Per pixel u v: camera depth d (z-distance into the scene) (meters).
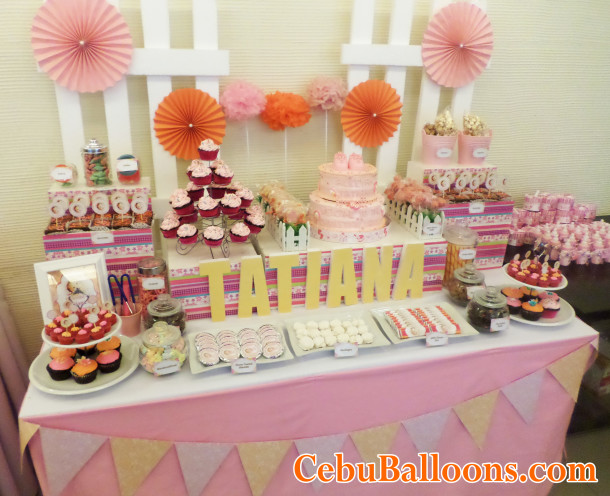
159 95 1.85
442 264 1.91
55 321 1.42
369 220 1.86
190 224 1.69
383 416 1.64
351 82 2.01
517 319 1.79
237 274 1.70
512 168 2.55
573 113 2.50
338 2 1.99
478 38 2.04
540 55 2.32
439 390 1.66
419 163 2.09
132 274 1.71
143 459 1.46
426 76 2.09
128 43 1.72
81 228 1.62
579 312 1.93
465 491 1.85
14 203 1.98
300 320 1.73
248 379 1.48
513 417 1.79
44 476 1.41
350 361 1.57
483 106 2.35
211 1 1.75
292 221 1.73
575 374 1.79
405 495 1.79
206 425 1.47
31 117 1.87
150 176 2.06
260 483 1.58
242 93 1.88
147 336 1.50
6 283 2.08
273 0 1.92
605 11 2.32
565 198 2.50
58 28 1.66
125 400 1.38
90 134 1.94
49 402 1.37
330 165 1.94
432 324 1.69
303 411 1.55
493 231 2.08
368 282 1.84
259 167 2.16
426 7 2.09
